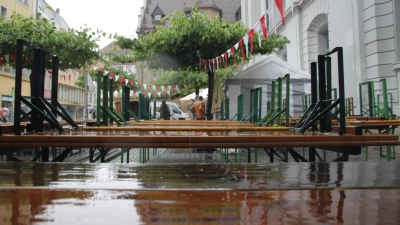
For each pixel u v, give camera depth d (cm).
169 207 85
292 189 107
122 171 145
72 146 236
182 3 4769
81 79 2131
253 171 147
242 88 1041
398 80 927
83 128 345
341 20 1151
